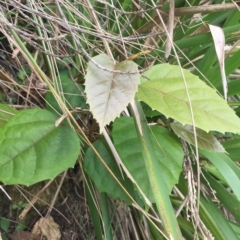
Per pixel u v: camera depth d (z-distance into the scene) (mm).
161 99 281
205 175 421
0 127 306
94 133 385
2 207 432
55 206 471
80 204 492
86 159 343
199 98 281
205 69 438
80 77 446
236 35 386
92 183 428
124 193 334
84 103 402
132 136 323
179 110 274
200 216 394
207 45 450
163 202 274
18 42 302
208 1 463
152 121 426
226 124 270
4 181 267
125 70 264
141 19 460
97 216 410
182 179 410
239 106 447
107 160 342
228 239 376
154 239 467
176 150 324
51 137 294
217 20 453
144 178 308
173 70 298
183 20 472
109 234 402
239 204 393
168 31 342
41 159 281
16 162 275
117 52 462
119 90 248
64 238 468
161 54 435
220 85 445
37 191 455
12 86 465
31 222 453
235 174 358
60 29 413
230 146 424
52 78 398
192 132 335
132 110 295
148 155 285
